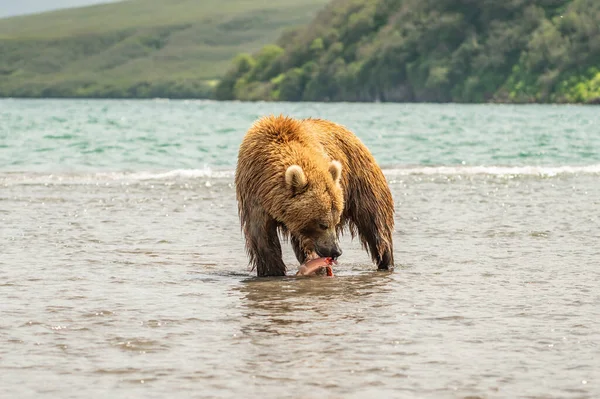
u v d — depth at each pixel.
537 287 22.06
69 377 14.33
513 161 68.00
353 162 25.45
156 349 16.00
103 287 21.95
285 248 31.09
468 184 49.75
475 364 15.12
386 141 88.50
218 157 70.25
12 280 22.55
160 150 75.19
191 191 45.97
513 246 29.12
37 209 37.84
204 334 17.14
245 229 24.39
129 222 34.59
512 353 15.80
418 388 13.85
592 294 21.11
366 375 14.49
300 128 24.42
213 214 37.66
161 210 38.47
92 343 16.39
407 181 51.28
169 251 28.28
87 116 166.25
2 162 63.97
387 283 22.88
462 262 26.20
